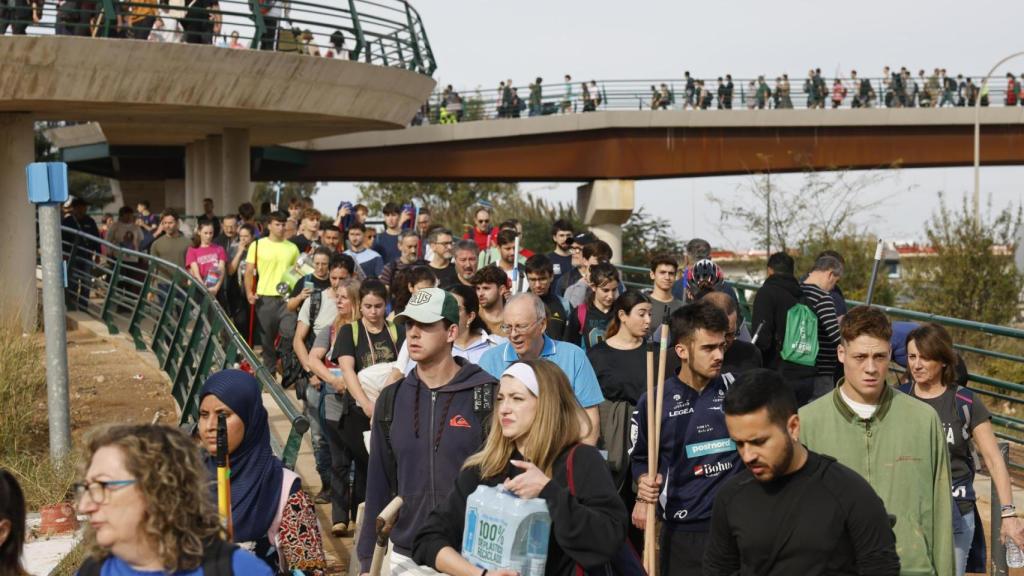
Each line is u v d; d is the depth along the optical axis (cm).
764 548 393
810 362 853
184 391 1230
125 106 1806
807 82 3956
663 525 584
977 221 2942
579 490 416
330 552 785
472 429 516
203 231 1470
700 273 888
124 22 1762
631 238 4459
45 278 924
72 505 838
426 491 512
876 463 480
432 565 429
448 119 3959
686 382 581
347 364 761
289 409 648
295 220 1728
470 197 5300
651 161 3850
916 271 2967
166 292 1564
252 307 1343
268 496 440
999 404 1938
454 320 525
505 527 402
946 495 479
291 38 1912
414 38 2142
